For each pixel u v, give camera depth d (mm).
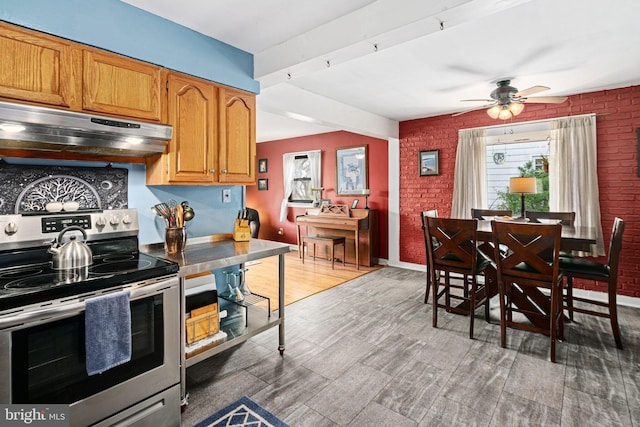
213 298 2188
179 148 2154
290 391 2041
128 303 1513
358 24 2025
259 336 2830
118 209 2064
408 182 5238
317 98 3877
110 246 1976
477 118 4543
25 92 1561
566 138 3826
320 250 6121
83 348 1417
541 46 2592
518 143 4285
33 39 1590
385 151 5566
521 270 2533
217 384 2115
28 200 1802
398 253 5422
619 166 3604
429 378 2184
